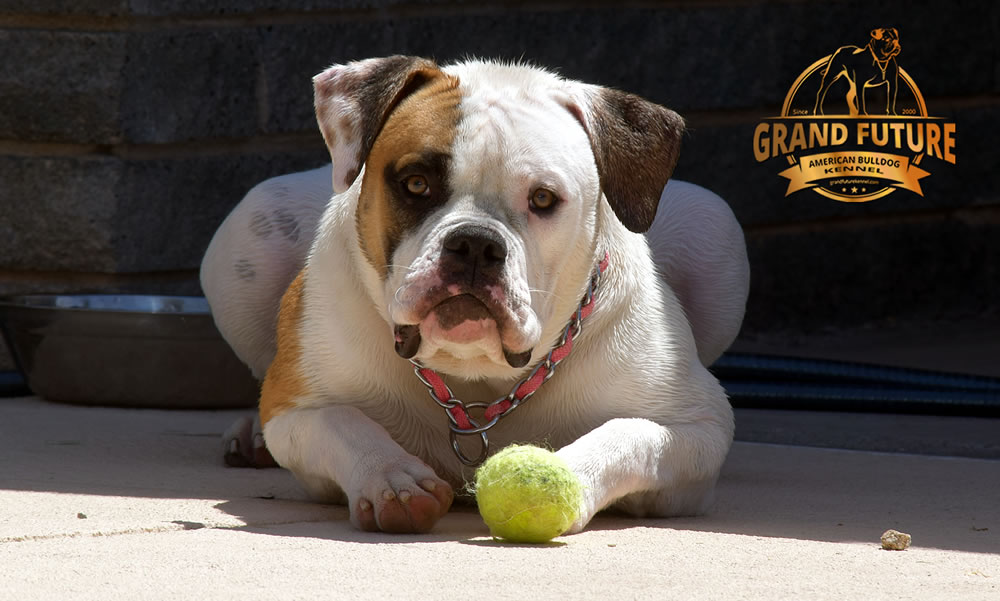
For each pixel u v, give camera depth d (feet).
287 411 20.53
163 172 40.01
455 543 16.66
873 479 24.41
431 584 13.94
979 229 56.54
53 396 34.76
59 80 38.91
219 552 15.51
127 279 39.91
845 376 37.60
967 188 55.67
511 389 20.01
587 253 19.43
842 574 15.05
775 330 52.24
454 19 45.21
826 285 53.31
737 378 38.17
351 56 43.24
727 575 14.82
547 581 14.25
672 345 20.84
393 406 20.26
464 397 20.34
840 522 19.43
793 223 52.60
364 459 18.21
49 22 39.14
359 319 19.92
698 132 49.90
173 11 39.86
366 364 20.02
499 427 20.45
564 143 18.93
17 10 38.75
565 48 47.21
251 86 41.45
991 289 56.70
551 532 16.79
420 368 19.74
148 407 34.24
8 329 34.78
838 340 51.29
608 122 19.79
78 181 39.01
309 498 20.59
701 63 49.65
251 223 26.18
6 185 39.14
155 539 16.42
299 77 42.27
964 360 45.65
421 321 17.90
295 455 19.81
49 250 39.29
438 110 18.71
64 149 39.47
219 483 22.20
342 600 13.10
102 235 39.17
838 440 30.63
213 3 40.55
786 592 13.97
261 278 26.09
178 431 29.58
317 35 42.52
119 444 26.89
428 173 18.35
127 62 39.17
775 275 52.19
